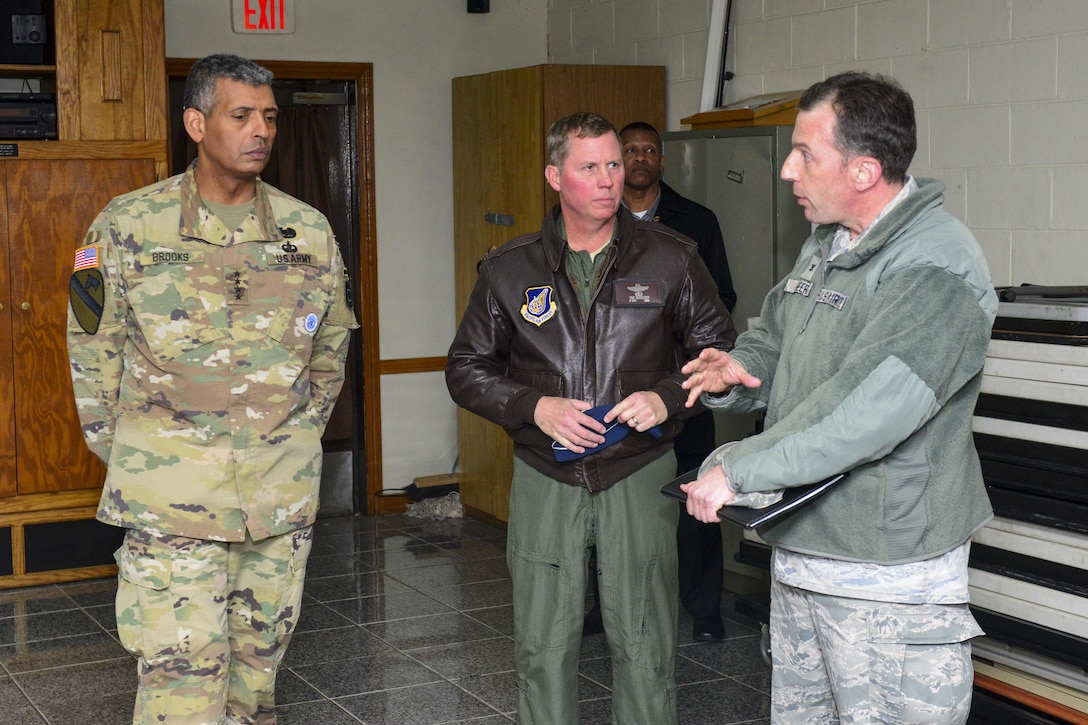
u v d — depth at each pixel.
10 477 5.05
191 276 2.79
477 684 3.90
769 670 3.99
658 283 2.83
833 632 2.18
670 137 4.99
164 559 2.77
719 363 2.34
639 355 2.81
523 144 5.68
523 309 2.83
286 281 2.89
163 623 2.77
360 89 6.29
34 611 4.73
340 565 5.42
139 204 2.80
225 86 2.73
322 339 3.02
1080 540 2.79
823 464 1.99
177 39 5.94
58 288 5.05
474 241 6.20
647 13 5.90
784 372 2.28
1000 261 4.13
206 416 2.79
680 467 4.23
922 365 1.97
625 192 4.45
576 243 2.83
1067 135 3.86
